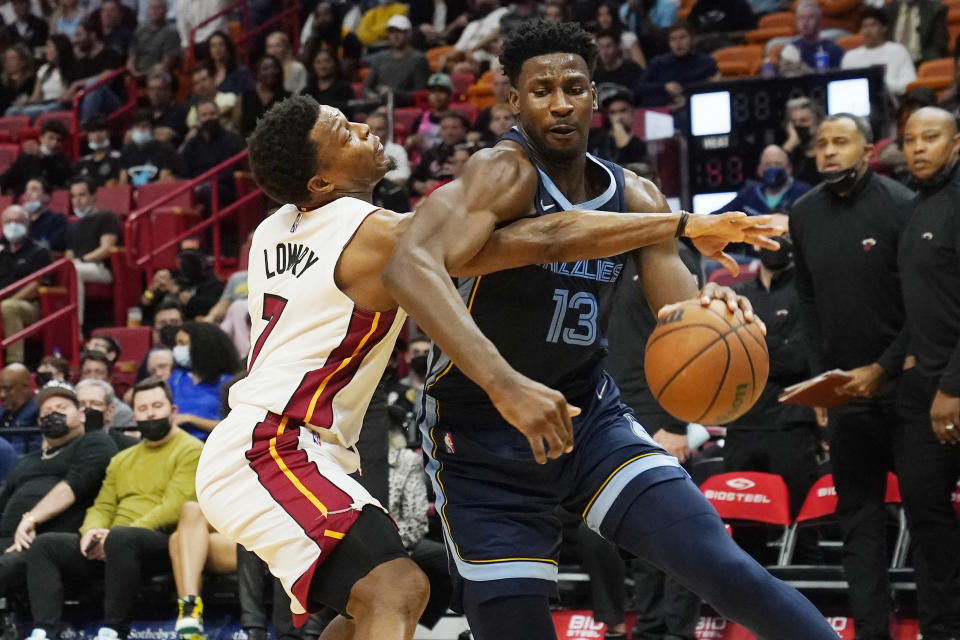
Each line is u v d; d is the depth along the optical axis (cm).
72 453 634
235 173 1111
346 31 1348
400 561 270
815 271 482
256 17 1409
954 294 450
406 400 685
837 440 475
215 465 283
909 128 454
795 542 556
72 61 1384
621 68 1068
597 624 541
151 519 587
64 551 591
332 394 283
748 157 795
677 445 507
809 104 772
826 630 258
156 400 603
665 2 1192
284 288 288
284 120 292
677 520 273
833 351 482
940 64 983
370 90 1210
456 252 264
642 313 508
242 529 279
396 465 552
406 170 1032
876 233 469
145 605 612
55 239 1088
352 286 282
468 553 286
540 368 292
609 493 284
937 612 457
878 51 979
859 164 470
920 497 457
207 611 600
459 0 1340
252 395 284
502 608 282
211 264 1036
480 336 252
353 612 271
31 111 1360
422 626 570
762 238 262
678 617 491
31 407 777
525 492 291
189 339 729
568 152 282
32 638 563
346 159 294
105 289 1044
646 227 267
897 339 461
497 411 289
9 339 927
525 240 271
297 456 279
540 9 1203
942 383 438
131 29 1432
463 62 1230
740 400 270
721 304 273
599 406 299
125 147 1191
